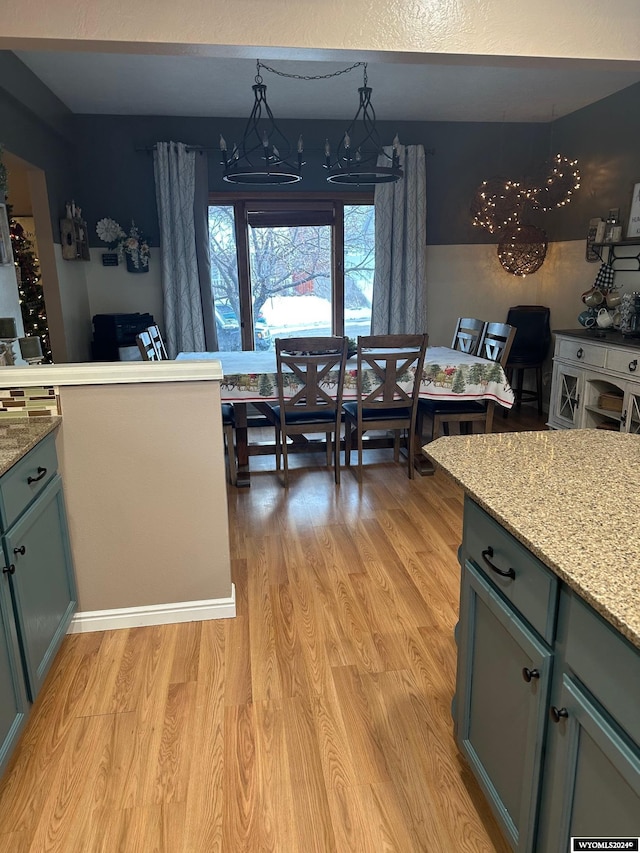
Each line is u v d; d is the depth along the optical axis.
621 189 4.66
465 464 1.50
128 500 2.23
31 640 1.75
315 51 2.31
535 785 1.16
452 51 2.36
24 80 3.77
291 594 2.56
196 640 2.25
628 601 0.89
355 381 3.73
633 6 2.41
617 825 0.93
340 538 3.08
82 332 5.07
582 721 0.99
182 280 5.20
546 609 1.08
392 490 3.73
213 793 1.59
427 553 2.91
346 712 1.88
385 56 2.38
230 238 5.45
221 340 5.65
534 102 4.89
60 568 2.10
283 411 3.61
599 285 4.82
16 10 2.13
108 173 5.10
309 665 2.10
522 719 1.21
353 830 1.48
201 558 2.33
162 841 1.46
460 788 1.60
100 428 2.15
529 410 5.74
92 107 4.79
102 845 1.45
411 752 1.72
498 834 1.46
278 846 1.44
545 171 5.59
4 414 2.11
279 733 1.79
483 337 4.28
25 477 1.75
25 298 4.38
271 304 5.64
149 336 3.84
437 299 5.73
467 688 1.49
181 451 2.22
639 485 1.35
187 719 1.85
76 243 4.64
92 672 2.08
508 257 5.54
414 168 5.29
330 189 5.41
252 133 5.20
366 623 2.34
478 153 5.51
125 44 2.20
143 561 2.30
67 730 1.81
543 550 1.05
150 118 5.05
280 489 3.78
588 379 4.29
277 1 2.22
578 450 1.61
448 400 3.98
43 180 4.27
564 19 2.39
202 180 5.12
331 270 5.62
